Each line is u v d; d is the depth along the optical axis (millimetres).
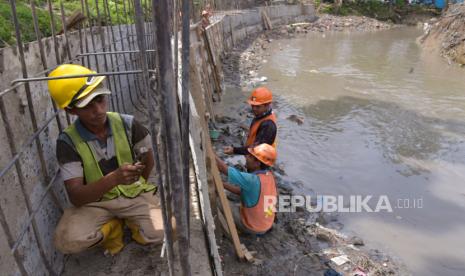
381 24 27734
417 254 4160
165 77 1021
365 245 4277
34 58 2488
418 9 30469
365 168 6051
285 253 4059
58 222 2727
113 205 2660
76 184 2389
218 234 3809
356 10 29844
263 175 4031
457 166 6145
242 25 19812
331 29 25781
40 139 2535
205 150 3342
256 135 4594
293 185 5496
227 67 13125
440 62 14516
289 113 8664
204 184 3031
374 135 7379
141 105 6504
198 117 3311
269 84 11211
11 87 1969
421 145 6930
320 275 3771
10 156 2041
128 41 5844
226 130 7160
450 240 4395
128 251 2881
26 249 2193
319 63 14531
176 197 1201
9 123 1955
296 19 27141
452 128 7734
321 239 4344
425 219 4773
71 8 5945
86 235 2461
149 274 2654
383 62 14742
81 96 2172
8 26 3402
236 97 9719
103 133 2559
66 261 2783
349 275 3809
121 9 7027
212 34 11430
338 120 8211
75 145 2430
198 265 2693
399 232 4523
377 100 9656
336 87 10938
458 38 14711
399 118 8328
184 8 1078
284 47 18516
